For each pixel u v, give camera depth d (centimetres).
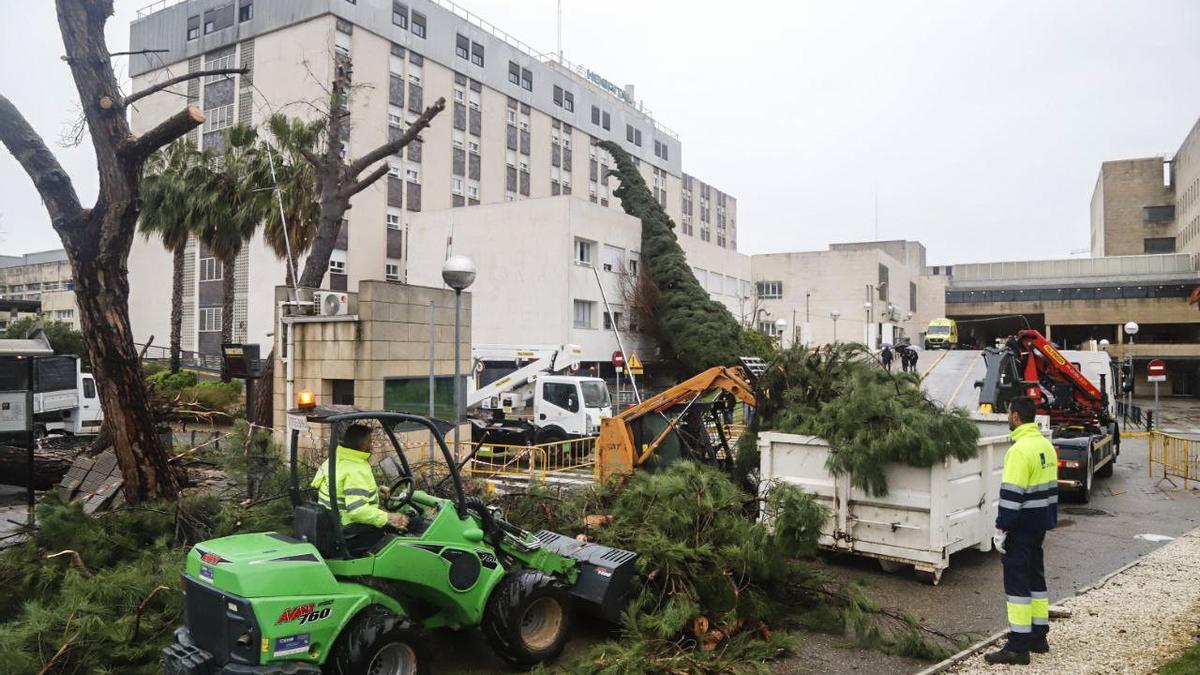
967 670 561
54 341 3042
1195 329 7088
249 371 1277
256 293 3762
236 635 440
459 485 560
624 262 3675
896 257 8331
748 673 553
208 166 2667
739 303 5272
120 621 541
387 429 559
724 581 629
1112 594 746
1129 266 7381
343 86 1756
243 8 4016
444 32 4431
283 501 760
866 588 776
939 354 3925
